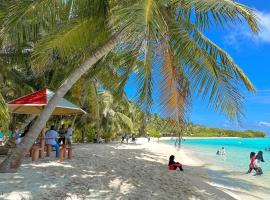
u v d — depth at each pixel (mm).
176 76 9695
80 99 18719
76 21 9297
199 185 10898
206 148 39188
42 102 10938
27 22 8797
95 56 9719
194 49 8977
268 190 12094
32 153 12070
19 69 16734
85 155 16062
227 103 8867
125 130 37531
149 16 6723
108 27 8930
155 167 14438
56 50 10016
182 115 9625
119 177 10391
